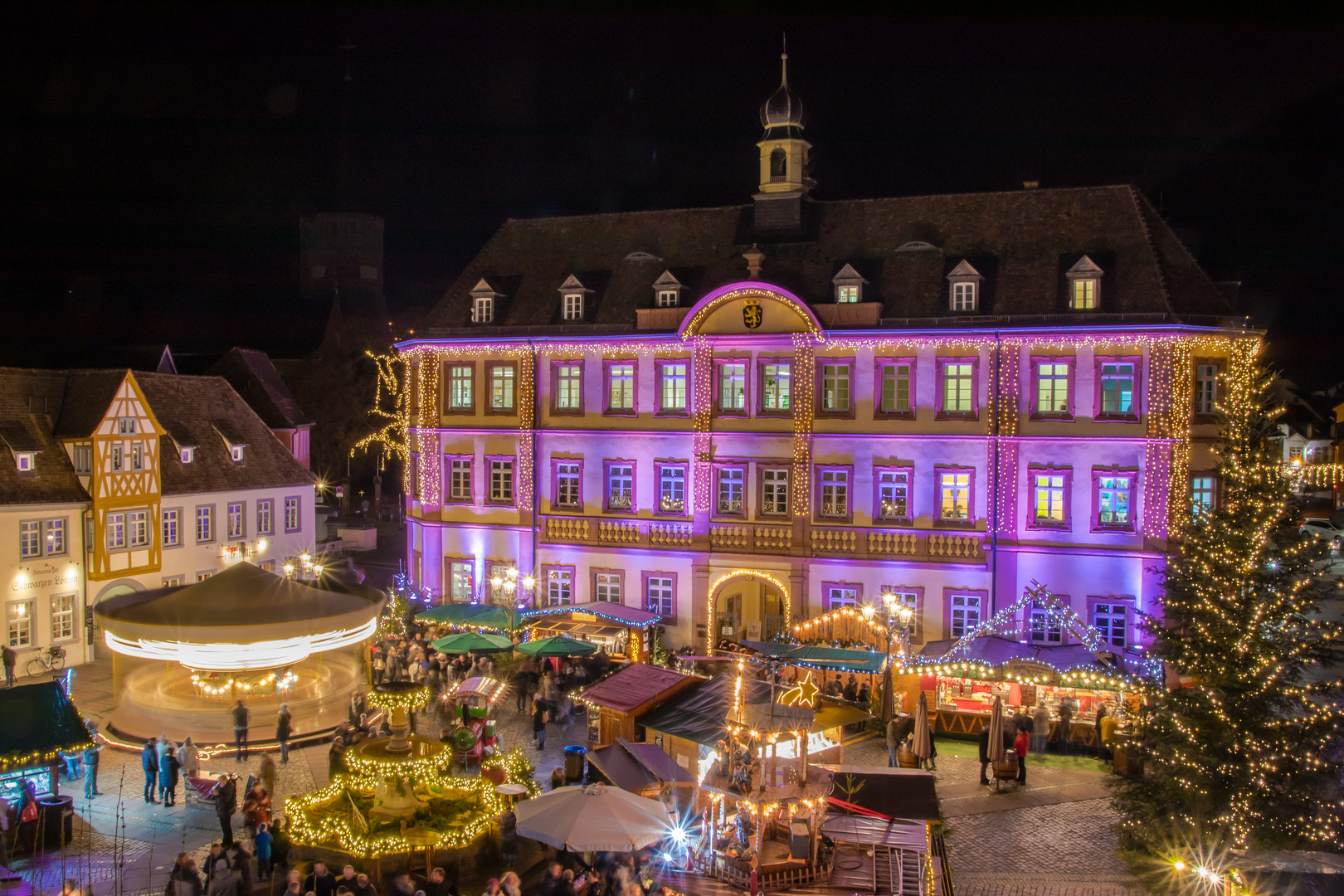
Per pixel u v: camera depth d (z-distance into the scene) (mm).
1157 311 37062
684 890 18766
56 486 42500
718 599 43000
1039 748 32250
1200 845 22234
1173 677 35562
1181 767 23469
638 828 19453
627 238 47219
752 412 41906
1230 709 23234
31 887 21969
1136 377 37500
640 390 43469
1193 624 24609
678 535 43094
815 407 41031
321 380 82125
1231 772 22797
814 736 26484
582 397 44469
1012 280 39750
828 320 40781
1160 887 22078
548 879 19250
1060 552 38094
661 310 43312
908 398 40094
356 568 59594
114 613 31312
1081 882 22828
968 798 28250
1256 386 26203
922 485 39875
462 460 46781
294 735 32000
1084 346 37844
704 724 25547
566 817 19656
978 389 39125
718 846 19906
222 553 50188
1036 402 38594
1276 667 23141
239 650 31078
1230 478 25250
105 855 23875
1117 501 37781
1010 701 34031
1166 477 37000
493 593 45656
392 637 41750
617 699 27328
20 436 42531
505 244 49469
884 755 32062
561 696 35000
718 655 41094
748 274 43531
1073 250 39750
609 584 44188
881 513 40500
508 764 25609
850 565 40562
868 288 41375
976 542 39031
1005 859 24156
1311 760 22656
